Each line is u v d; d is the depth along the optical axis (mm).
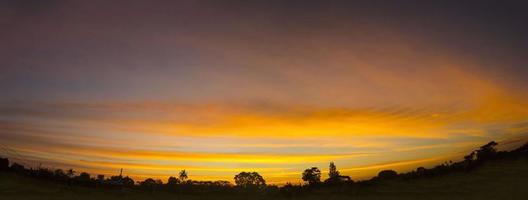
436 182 88688
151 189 88312
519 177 84750
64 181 88250
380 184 91750
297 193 90688
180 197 81750
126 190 85500
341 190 89688
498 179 85000
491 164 97375
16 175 85188
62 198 70375
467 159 101000
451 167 97750
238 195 88438
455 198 70625
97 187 86688
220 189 92562
